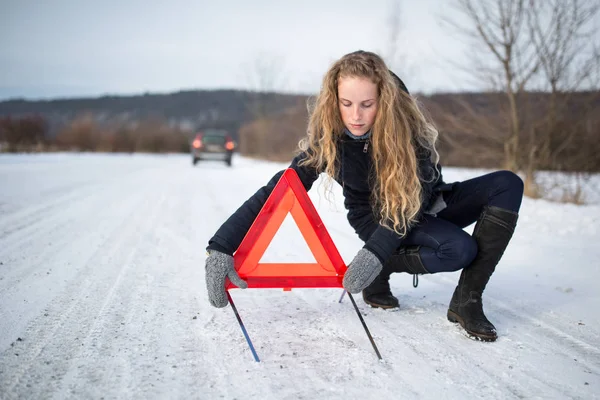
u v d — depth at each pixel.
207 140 19.33
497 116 8.78
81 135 33.50
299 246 4.35
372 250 2.09
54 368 1.88
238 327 2.38
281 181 2.13
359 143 2.30
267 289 3.08
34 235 4.43
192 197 7.77
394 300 2.69
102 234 4.59
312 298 2.90
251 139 32.84
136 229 4.91
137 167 16.23
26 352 2.02
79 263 3.53
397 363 2.00
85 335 2.22
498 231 2.28
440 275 3.54
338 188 9.40
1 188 7.86
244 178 12.28
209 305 2.71
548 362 2.04
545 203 7.39
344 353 2.09
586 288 3.13
